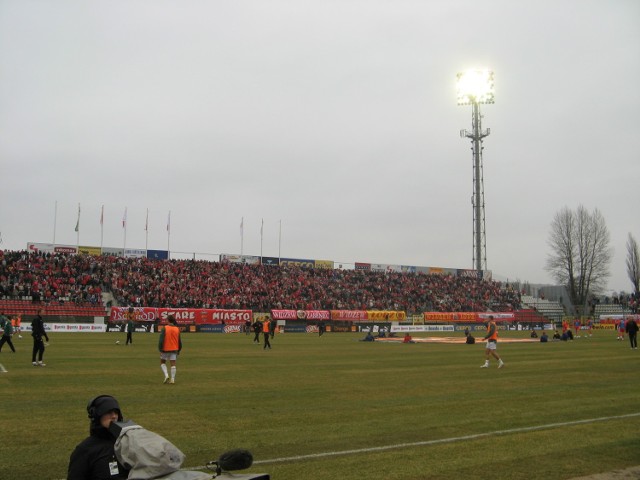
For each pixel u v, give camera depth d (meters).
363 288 84.19
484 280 95.44
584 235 94.69
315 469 8.13
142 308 57.78
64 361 23.39
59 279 63.19
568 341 47.50
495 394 15.30
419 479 7.70
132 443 5.19
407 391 15.81
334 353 31.08
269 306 70.62
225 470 5.37
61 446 9.36
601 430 10.75
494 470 8.12
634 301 98.25
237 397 14.53
